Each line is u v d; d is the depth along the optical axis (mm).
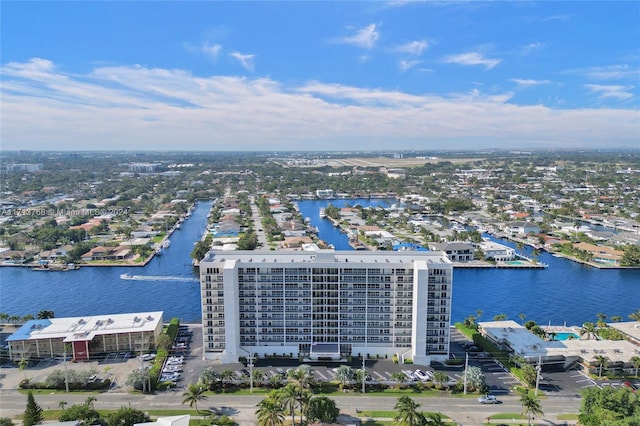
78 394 190750
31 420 158250
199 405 181750
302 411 164250
